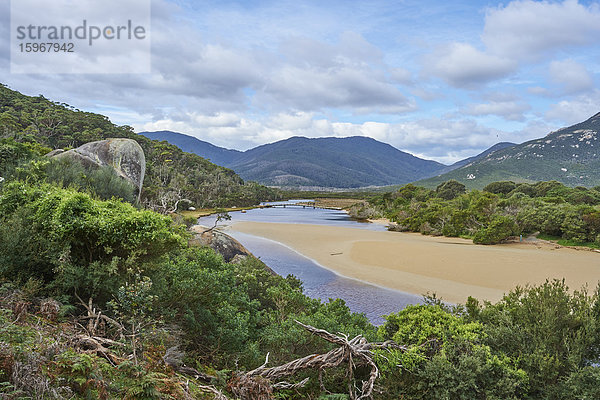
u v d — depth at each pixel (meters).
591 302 6.33
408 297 18.11
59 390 2.40
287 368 4.62
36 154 16.28
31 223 5.45
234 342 5.40
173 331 4.88
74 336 3.46
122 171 19.42
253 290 8.70
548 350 5.70
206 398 3.38
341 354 4.91
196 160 117.81
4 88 91.19
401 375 5.61
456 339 5.92
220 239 15.93
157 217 5.51
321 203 137.12
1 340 2.70
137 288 4.35
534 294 6.61
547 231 41.09
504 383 5.20
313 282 21.02
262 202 141.38
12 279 4.70
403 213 58.69
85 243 5.34
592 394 4.93
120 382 2.89
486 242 38.34
